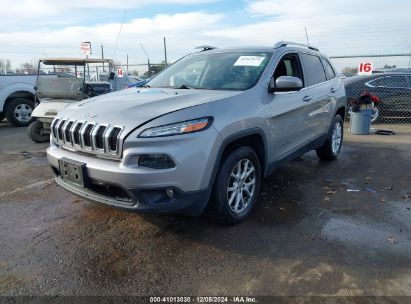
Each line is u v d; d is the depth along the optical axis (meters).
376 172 5.59
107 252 3.25
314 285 2.75
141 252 3.24
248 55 4.47
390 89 10.54
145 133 2.98
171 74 4.74
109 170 3.04
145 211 3.04
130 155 2.98
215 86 4.09
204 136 3.13
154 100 3.47
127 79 14.14
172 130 3.01
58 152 3.59
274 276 2.87
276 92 4.11
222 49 4.87
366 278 2.82
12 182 5.25
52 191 4.83
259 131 3.77
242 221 3.79
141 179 2.94
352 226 3.71
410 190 4.78
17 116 10.87
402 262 3.04
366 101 9.11
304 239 3.44
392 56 12.48
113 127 3.10
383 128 10.09
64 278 2.88
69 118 3.52
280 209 4.13
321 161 6.25
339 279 2.81
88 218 3.95
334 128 6.11
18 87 10.68
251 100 3.75
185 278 2.86
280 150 4.38
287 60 4.66
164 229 3.65
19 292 2.71
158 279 2.86
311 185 4.97
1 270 2.99
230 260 3.10
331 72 6.03
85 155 3.32
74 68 8.84
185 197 3.09
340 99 6.07
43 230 3.69
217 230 3.62
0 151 7.34
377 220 3.85
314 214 4.00
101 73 12.59
